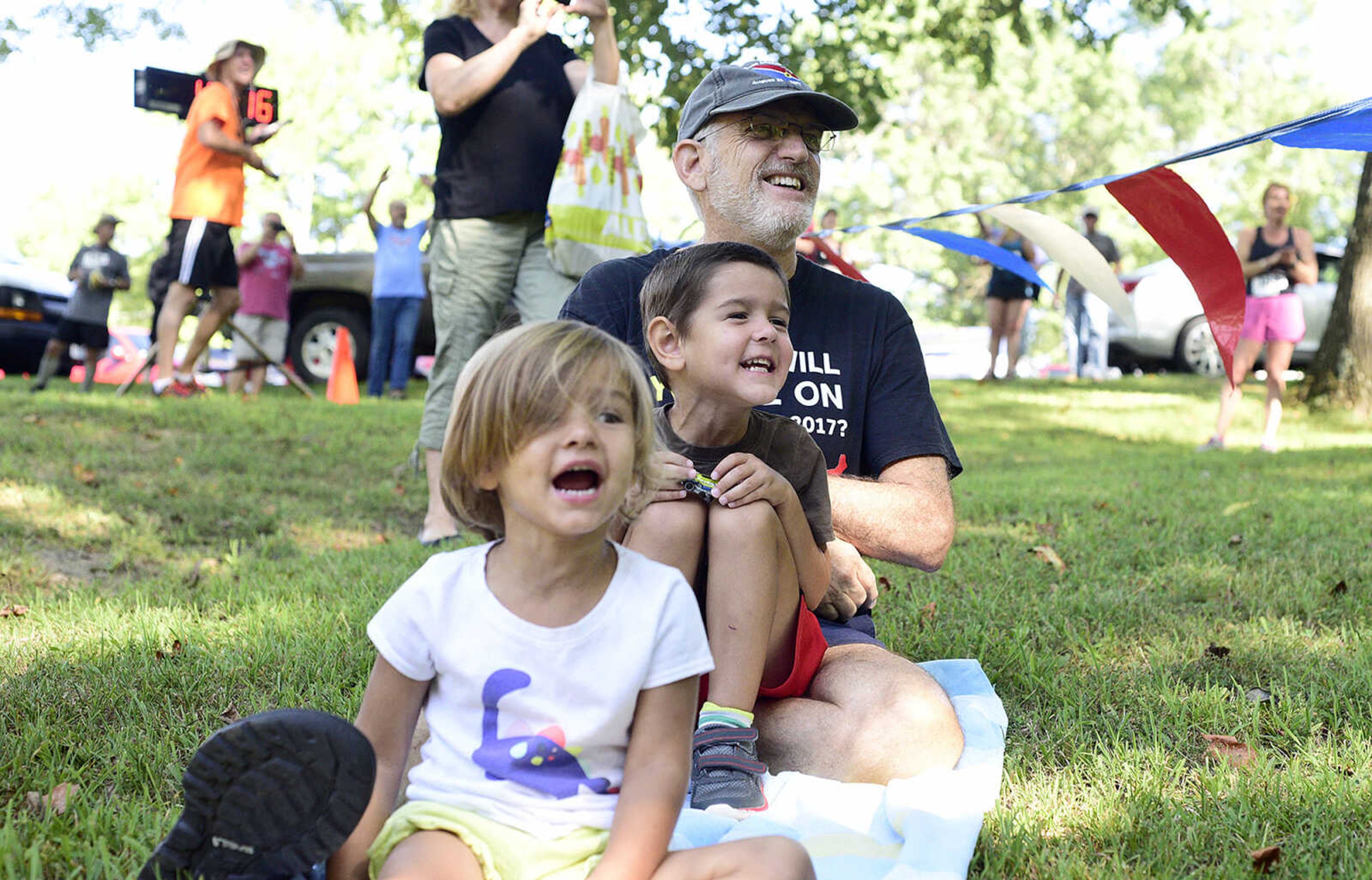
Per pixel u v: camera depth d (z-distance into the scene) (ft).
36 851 6.31
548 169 16.16
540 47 16.48
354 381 36.29
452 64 15.85
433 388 16.58
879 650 8.48
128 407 27.35
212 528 17.24
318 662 10.29
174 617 11.78
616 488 5.60
